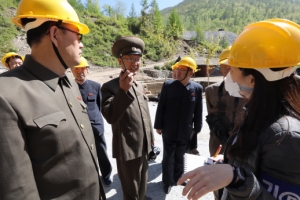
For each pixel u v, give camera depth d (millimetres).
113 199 3107
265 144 978
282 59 1007
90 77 23328
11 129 1066
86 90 3508
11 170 1057
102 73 27297
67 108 1381
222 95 2676
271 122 1001
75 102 1486
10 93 1108
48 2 1289
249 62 1062
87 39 37844
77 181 1311
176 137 3332
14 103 1099
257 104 1042
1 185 1048
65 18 1310
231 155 1112
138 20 51531
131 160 2467
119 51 2438
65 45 1354
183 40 50531
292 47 1021
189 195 907
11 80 1170
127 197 2564
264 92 1040
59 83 1435
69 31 1358
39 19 1281
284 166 932
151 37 41094
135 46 2434
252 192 906
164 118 3404
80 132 1395
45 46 1324
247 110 1163
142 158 2561
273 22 1090
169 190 3238
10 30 32125
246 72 1104
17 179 1070
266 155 981
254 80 1075
